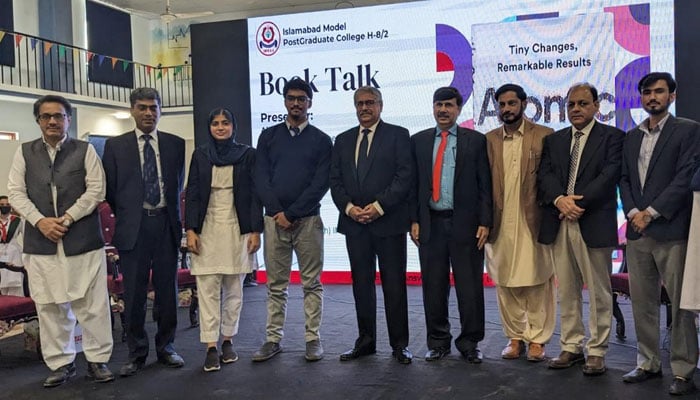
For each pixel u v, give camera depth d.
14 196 3.18
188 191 3.46
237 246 3.44
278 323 3.61
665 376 3.01
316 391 2.96
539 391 2.85
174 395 2.99
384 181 3.33
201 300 3.42
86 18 10.88
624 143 2.99
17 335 4.52
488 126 5.91
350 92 6.24
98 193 3.24
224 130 3.45
